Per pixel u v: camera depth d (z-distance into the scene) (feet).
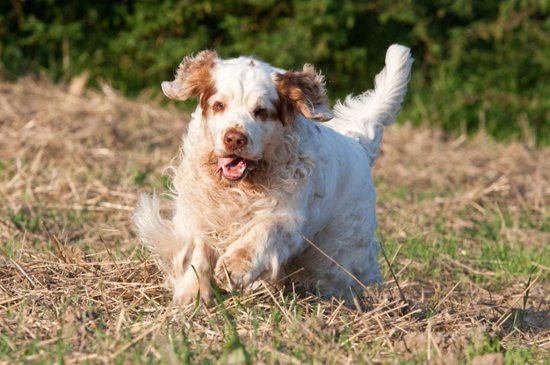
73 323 17.47
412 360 17.19
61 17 54.34
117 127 42.01
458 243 31.58
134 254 22.90
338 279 21.99
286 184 19.39
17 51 52.60
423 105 55.31
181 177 19.89
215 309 18.95
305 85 19.26
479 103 55.67
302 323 18.24
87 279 20.66
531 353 18.78
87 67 53.21
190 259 19.97
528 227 34.68
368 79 56.59
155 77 54.39
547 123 55.72
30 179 32.76
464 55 56.39
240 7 54.85
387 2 54.95
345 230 21.89
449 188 39.86
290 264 21.61
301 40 53.06
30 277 20.51
